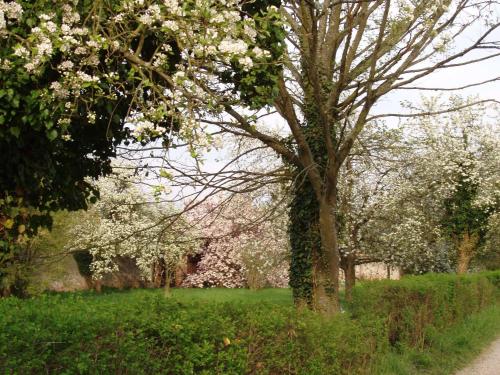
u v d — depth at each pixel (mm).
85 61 5207
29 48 5023
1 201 5906
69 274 21453
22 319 2973
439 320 10445
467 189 19969
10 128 5402
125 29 5602
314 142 9773
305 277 9828
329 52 10141
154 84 5410
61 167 6766
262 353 4766
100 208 22125
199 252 26219
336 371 6070
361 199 18766
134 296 4293
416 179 19219
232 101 6152
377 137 16016
